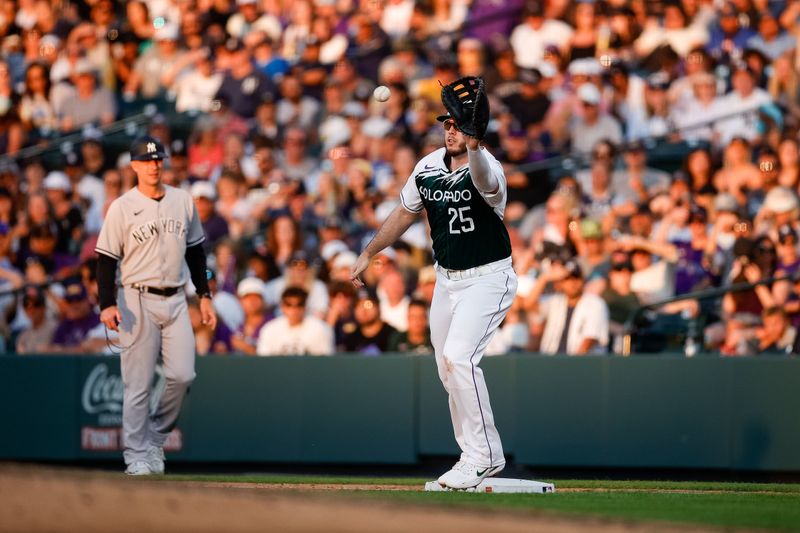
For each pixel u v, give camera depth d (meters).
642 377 29.61
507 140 39.62
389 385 30.95
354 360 31.20
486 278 19.73
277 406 31.44
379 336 33.34
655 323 32.06
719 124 38.44
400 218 20.53
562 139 39.97
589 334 31.39
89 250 38.94
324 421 31.19
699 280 33.53
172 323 24.17
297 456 31.25
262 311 34.47
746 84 38.78
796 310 31.11
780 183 35.09
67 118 45.97
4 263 39.66
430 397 30.73
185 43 47.03
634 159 37.00
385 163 40.38
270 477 23.30
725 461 29.17
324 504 15.39
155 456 24.73
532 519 14.33
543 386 30.00
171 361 24.19
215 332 34.19
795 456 28.84
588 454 29.72
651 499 18.94
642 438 29.52
